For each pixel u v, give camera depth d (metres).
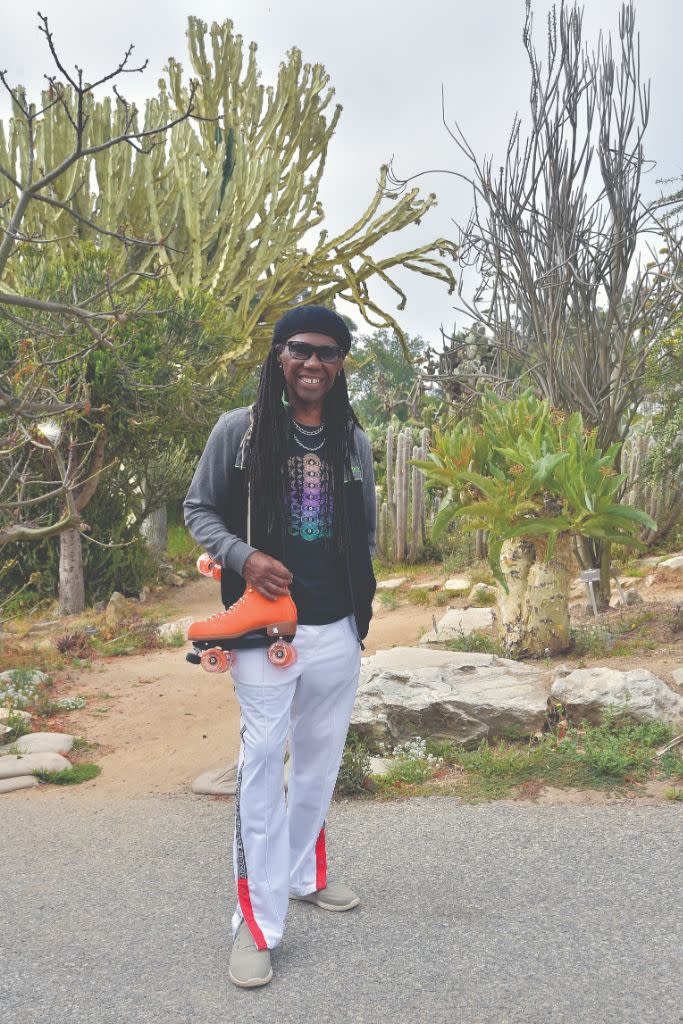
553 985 2.36
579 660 6.61
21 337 11.62
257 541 2.57
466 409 11.41
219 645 2.54
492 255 8.22
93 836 4.27
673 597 8.84
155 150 17.81
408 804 4.29
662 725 4.84
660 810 3.88
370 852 3.58
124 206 16.33
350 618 2.72
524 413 6.92
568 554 6.86
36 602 15.21
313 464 2.63
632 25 7.52
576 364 8.18
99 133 15.85
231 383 15.74
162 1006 2.38
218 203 19.11
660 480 8.76
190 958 2.69
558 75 7.59
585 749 4.73
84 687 8.26
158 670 9.09
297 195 19.30
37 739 6.25
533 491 6.38
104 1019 2.32
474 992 2.35
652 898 2.92
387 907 2.97
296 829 2.90
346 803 4.39
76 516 7.89
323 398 2.66
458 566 13.23
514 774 4.55
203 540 2.60
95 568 15.69
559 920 2.79
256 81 19.95
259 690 2.54
